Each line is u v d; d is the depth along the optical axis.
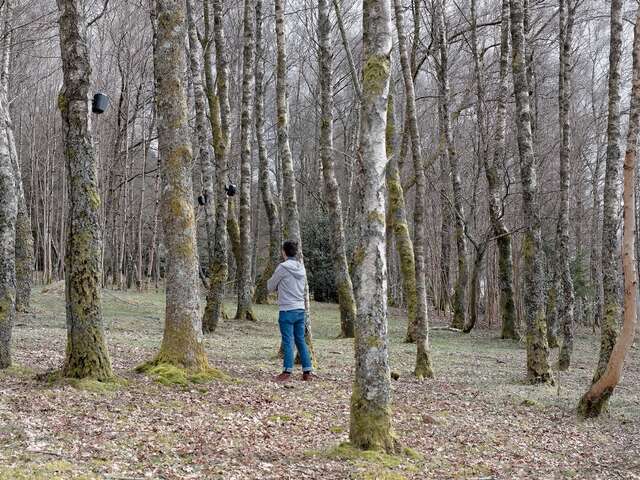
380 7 6.24
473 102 26.52
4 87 16.48
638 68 9.10
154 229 31.94
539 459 7.40
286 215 12.52
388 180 13.55
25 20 22.30
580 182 30.03
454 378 12.38
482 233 28.47
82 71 7.91
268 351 13.31
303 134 43.75
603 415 9.89
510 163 29.47
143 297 25.72
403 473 5.73
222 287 16.84
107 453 5.49
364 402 6.23
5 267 8.48
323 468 5.68
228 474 5.32
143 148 34.44
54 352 10.74
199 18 24.89
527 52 22.89
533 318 12.45
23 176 38.22
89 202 7.98
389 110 13.87
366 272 6.11
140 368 9.01
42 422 6.16
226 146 20.14
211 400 8.05
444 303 29.81
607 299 10.34
